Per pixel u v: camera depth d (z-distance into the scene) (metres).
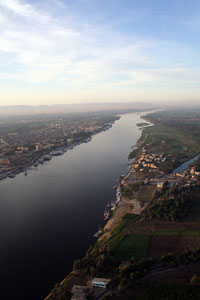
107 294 154.75
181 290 153.50
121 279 160.00
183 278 164.62
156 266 177.62
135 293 154.00
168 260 180.75
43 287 171.50
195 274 160.62
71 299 149.12
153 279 165.00
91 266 178.75
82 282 168.38
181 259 182.00
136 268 171.62
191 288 154.62
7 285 174.38
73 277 174.12
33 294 166.00
